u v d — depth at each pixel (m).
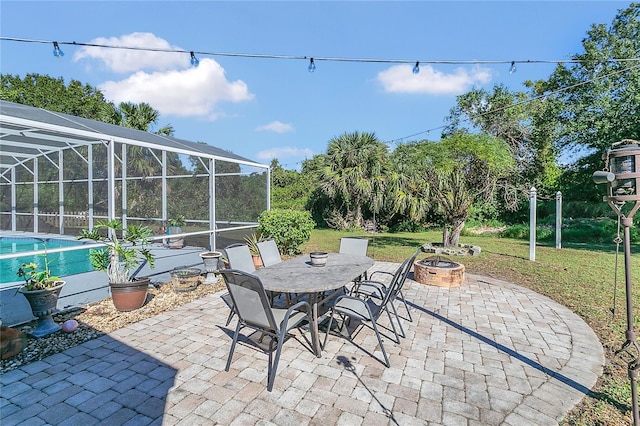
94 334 3.76
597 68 13.59
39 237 9.66
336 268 4.02
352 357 3.27
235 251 4.67
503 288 5.88
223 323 4.12
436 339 3.71
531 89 17.89
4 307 4.41
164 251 8.89
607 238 12.15
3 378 2.83
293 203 19.66
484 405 2.52
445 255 9.34
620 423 2.31
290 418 2.34
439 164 9.27
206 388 2.71
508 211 15.01
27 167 9.73
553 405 2.52
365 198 16.36
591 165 14.27
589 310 4.74
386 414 2.40
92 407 2.45
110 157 5.32
